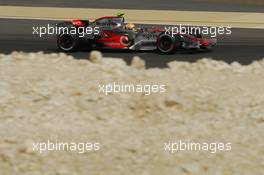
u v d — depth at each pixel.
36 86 47.34
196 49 87.62
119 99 45.16
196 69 55.66
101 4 151.38
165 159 36.00
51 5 148.75
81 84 48.00
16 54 59.31
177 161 35.81
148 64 77.75
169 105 44.31
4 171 34.59
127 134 39.56
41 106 44.03
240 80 52.53
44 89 46.59
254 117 42.91
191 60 81.69
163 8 145.00
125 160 35.84
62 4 151.00
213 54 88.56
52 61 56.25
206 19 125.56
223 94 47.91
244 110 44.44
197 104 45.12
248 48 95.81
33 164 35.31
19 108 43.47
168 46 86.19
